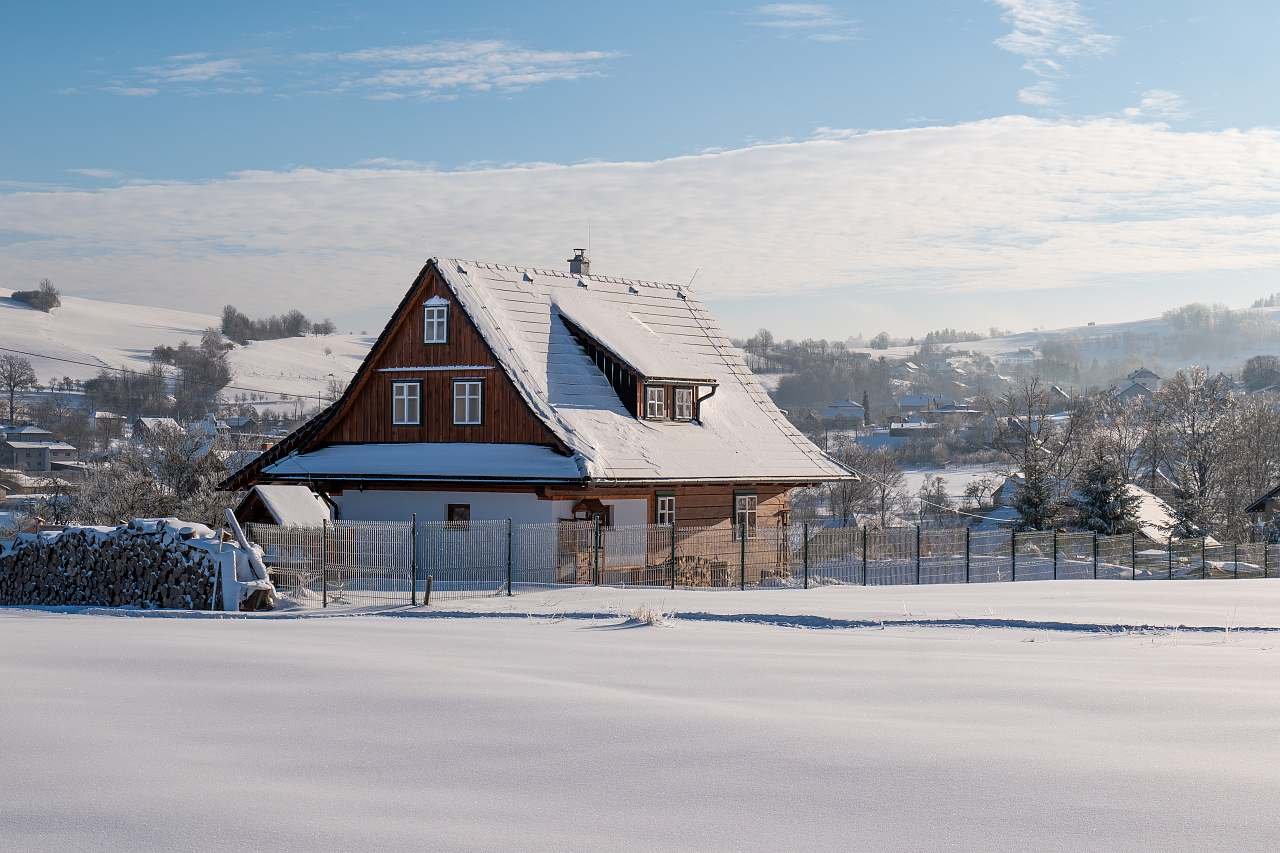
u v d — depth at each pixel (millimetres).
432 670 13820
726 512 44406
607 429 41312
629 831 7383
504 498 39594
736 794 8188
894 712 11133
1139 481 102562
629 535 37281
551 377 42188
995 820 7523
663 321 50250
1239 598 25234
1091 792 8133
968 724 10508
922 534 43719
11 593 31531
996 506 92750
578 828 7449
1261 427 94938
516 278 46062
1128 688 12539
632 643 17516
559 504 38938
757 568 42594
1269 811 7656
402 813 7781
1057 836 7207
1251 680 13297
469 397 41688
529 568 35469
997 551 43719
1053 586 29969
